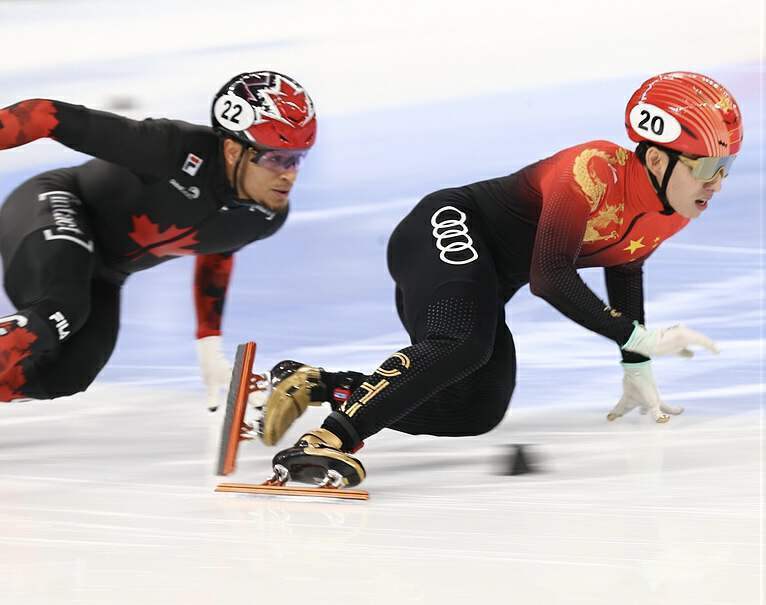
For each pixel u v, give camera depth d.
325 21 33.25
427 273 11.34
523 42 31.05
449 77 29.22
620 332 10.76
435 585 7.70
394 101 27.95
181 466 11.67
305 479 10.45
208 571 7.99
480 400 11.79
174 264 21.14
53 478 11.12
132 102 27.52
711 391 14.95
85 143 11.21
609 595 7.52
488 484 10.93
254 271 20.50
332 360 16.30
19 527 9.20
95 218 12.56
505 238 12.02
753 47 28.97
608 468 11.55
